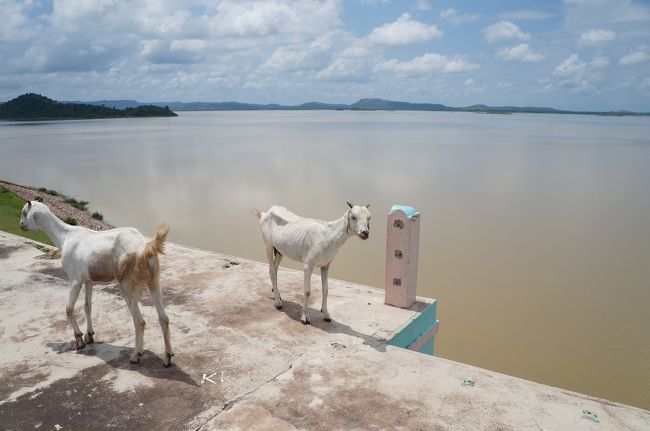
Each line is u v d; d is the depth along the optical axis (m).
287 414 5.35
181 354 6.70
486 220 27.72
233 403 5.57
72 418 5.33
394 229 8.08
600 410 5.46
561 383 11.60
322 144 87.25
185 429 5.12
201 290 9.07
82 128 162.12
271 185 40.09
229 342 7.02
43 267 10.34
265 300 8.62
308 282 7.54
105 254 6.29
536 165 55.41
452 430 5.09
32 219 6.70
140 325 6.35
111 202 33.34
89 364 6.43
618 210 30.70
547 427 5.15
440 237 24.09
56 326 7.58
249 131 140.75
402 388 5.87
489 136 116.81
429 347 8.49
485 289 17.34
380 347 6.90
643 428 5.14
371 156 64.69
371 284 17.45
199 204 32.66
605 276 18.77
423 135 120.06
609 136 120.31
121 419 5.30
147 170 50.72
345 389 5.84
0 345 6.98
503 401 5.61
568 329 14.34
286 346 6.91
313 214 28.88
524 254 21.34
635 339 13.78
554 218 28.41
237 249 22.38
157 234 5.96
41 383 6.00
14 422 5.26
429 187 39.06
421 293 17.00
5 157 65.69
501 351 13.05
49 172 49.62
